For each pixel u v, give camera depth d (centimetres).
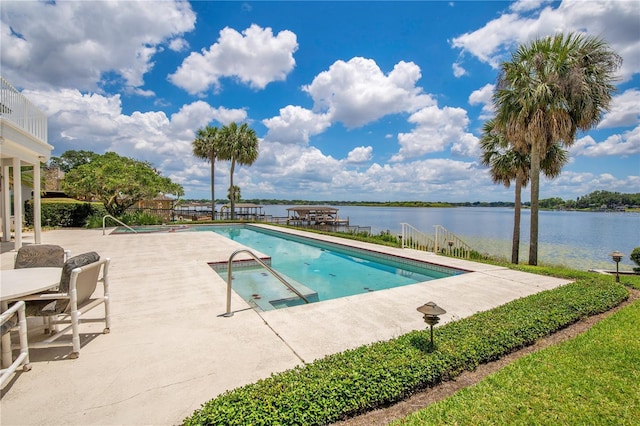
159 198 2644
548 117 771
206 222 2000
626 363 253
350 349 271
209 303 389
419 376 219
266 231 1616
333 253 1038
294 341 286
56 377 218
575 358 262
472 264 708
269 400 178
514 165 1004
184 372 228
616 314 379
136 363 240
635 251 785
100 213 1633
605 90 754
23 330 211
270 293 529
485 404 199
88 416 178
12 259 679
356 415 193
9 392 199
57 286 255
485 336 281
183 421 174
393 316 359
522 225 2823
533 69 805
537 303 383
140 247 860
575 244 1616
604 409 194
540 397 207
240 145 2225
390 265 852
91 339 281
